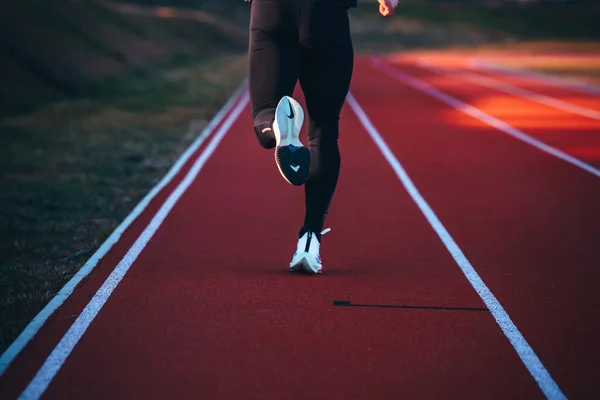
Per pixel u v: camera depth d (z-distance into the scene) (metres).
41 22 23.30
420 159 10.41
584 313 4.30
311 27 4.10
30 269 5.36
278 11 4.07
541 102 18.55
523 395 3.24
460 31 68.12
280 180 8.82
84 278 4.89
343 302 4.41
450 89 22.38
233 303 4.37
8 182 8.95
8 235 6.50
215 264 5.27
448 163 10.08
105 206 7.80
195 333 3.89
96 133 13.26
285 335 3.87
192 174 9.26
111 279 4.87
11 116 15.45
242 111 16.66
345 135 12.90
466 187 8.43
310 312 4.22
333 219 6.84
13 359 3.56
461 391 3.26
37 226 6.88
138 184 9.01
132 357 3.59
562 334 3.96
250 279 4.87
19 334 3.94
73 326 3.99
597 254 5.65
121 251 5.64
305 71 4.34
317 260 4.89
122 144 12.05
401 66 34.53
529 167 9.76
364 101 18.81
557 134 13.00
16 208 7.64
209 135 12.91
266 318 4.12
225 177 9.04
